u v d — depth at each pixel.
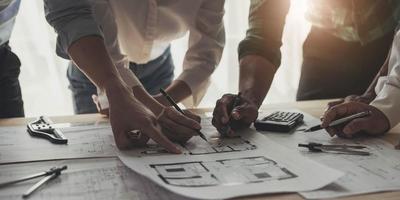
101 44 0.94
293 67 1.89
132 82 1.01
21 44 1.67
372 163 0.72
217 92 1.83
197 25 1.18
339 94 1.33
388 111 0.89
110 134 0.87
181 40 1.73
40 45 1.69
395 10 1.23
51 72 1.72
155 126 0.80
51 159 0.73
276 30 1.14
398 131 0.90
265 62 1.10
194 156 0.74
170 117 0.83
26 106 1.72
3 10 1.06
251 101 0.97
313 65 1.35
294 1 1.83
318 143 0.81
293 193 0.60
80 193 0.60
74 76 1.30
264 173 0.66
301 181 0.63
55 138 0.82
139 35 1.20
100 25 1.03
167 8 1.16
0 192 0.60
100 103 1.02
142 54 1.25
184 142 0.82
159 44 1.28
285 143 0.83
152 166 0.68
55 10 0.96
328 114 0.88
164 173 0.65
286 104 1.12
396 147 0.80
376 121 0.87
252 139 0.84
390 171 0.68
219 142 0.82
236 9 1.78
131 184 0.63
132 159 0.72
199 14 1.17
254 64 1.09
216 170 0.67
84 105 1.32
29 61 1.69
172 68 1.42
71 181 0.64
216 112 0.90
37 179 0.64
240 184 0.61
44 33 1.68
